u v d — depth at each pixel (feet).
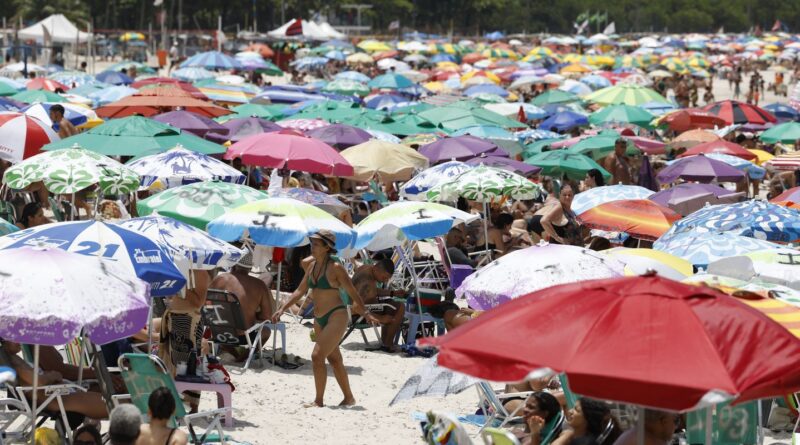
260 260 108.27
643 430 49.08
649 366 39.47
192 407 77.36
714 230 97.30
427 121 234.17
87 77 333.62
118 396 64.44
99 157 116.47
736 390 38.65
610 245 124.88
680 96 496.64
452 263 120.06
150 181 130.82
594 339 40.91
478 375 41.04
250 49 647.97
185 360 76.02
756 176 196.13
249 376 92.38
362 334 108.47
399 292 109.09
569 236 142.61
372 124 221.05
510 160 177.47
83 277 57.00
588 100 304.71
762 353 40.65
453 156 183.11
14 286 55.36
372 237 104.83
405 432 77.77
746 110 261.65
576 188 185.88
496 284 76.74
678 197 139.74
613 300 43.01
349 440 74.84
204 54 421.18
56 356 68.64
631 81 478.59
